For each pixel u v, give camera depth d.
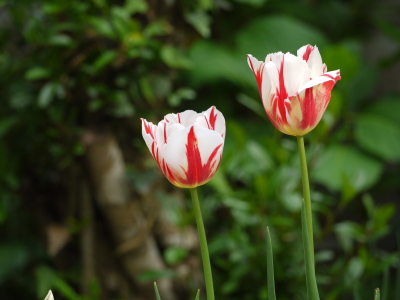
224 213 1.92
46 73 1.59
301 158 0.89
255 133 2.34
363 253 1.38
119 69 1.71
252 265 1.55
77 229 1.77
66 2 1.56
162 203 1.72
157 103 1.86
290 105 0.87
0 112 1.85
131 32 1.60
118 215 1.78
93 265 1.83
